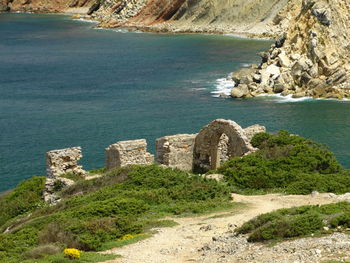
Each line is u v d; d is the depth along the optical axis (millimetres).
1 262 33625
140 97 127812
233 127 58625
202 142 61094
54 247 35406
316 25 150875
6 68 171125
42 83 147375
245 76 137625
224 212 42688
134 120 108188
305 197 45594
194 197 47125
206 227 37844
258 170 52094
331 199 43969
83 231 37844
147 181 50938
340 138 95812
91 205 43688
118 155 58406
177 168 56938
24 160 86688
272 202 44844
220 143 61062
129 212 42906
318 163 54125
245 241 32500
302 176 50562
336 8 153750
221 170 55250
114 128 102938
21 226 44750
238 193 49531
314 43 144250
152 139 96000
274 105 121250
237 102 123000
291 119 109000
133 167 54438
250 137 61781
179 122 106500
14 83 148375
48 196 55844
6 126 105688
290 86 137375
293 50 148625
